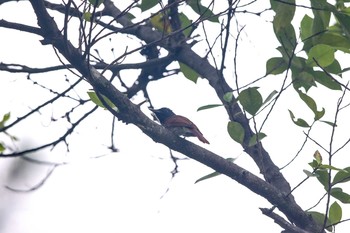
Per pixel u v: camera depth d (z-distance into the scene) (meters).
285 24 9.64
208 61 11.80
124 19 12.59
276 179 10.44
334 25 10.29
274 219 8.88
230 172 9.88
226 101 10.00
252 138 9.70
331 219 9.81
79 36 8.84
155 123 9.87
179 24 12.12
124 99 9.52
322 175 9.39
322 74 9.87
